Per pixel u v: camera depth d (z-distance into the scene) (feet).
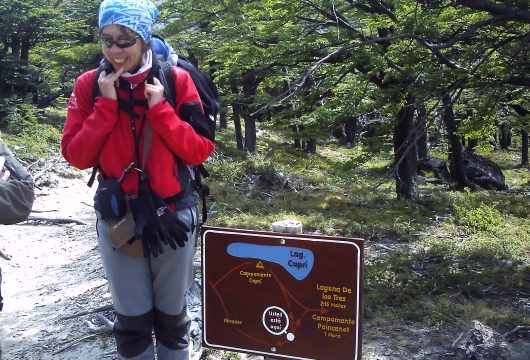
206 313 10.75
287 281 10.20
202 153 8.49
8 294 23.67
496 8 26.00
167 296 8.95
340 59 39.45
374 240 34.60
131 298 8.70
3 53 78.54
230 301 10.59
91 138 7.92
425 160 85.51
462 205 46.52
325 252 9.94
